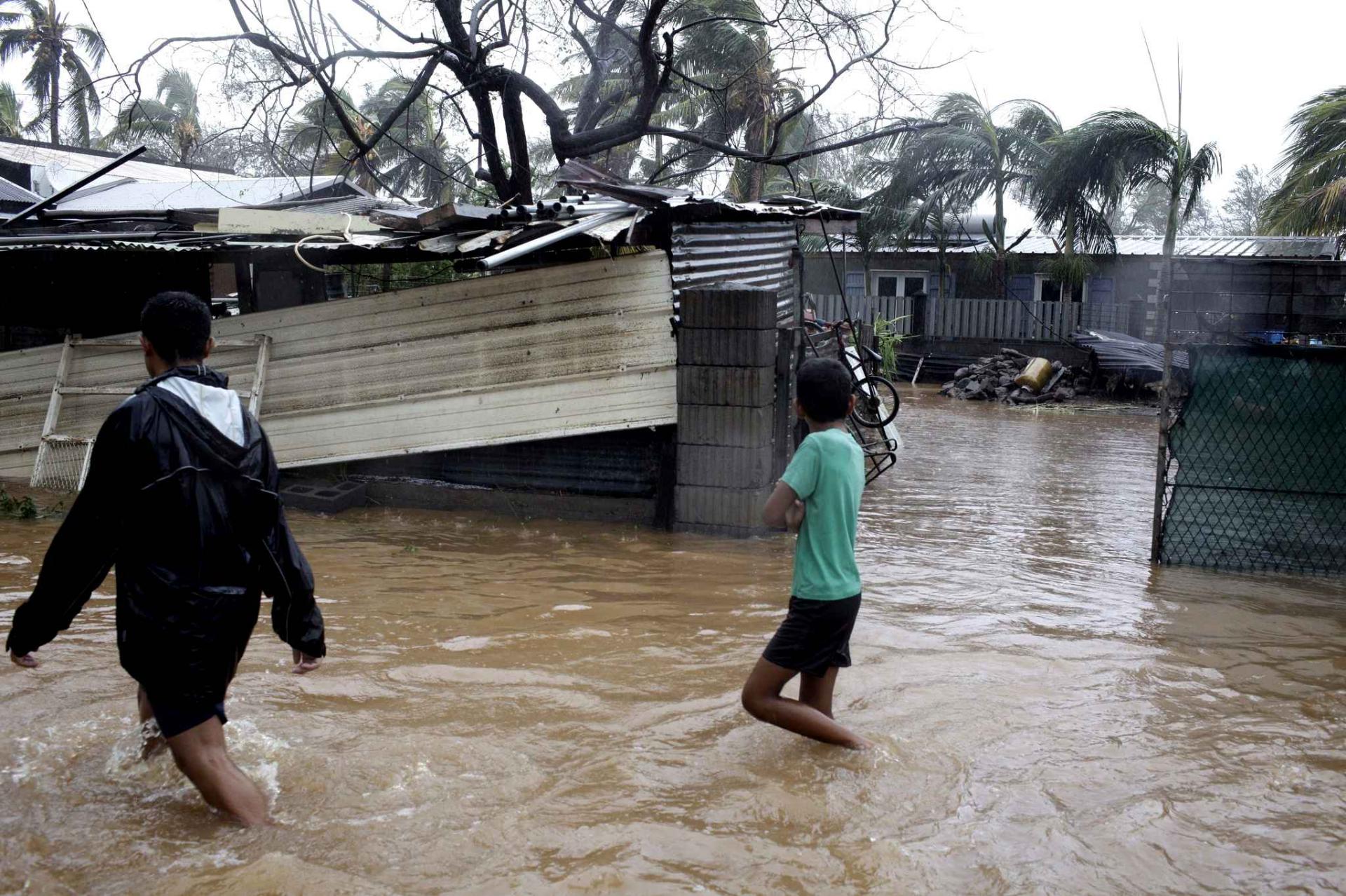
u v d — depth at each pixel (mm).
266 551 3686
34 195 17609
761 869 3342
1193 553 8070
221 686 3580
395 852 3389
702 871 3328
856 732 4500
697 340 8750
